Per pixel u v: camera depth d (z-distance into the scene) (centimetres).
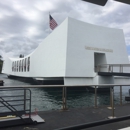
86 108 640
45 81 3294
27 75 4194
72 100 1628
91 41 2784
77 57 2575
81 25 2717
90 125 147
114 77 2698
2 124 410
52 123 458
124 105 704
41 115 536
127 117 168
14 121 423
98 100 1655
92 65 2694
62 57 2564
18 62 5250
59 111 589
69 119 498
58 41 2728
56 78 2977
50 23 3234
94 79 2523
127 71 3031
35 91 2344
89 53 2716
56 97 1769
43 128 417
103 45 2908
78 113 567
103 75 2405
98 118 512
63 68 2491
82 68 2581
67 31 2528
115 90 2162
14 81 5006
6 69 7288
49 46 3002
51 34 2975
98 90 2280
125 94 1822
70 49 2530
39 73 3353
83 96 1900
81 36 2683
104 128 416
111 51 2970
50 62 2911
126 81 2777
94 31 2861
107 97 1842
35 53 3666
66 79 2459
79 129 143
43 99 1605
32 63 3825
